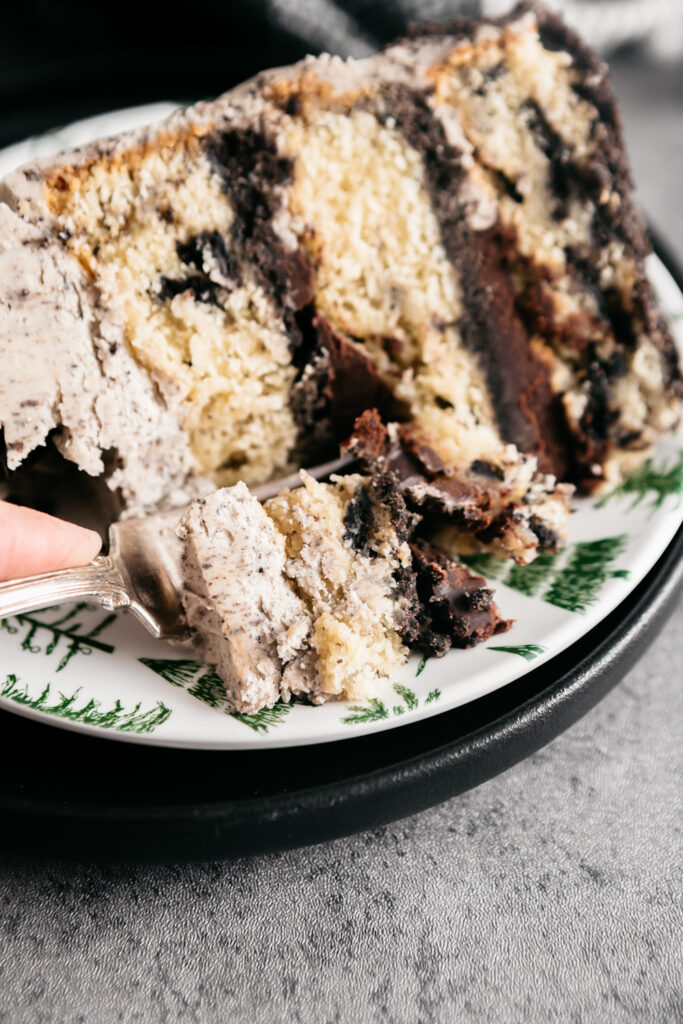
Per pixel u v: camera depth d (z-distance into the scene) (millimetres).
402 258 257
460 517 240
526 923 214
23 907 212
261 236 249
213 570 220
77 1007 202
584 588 238
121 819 204
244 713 216
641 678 253
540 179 261
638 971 209
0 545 224
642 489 259
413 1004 204
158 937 210
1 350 234
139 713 215
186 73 363
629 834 226
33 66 373
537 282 263
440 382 259
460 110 257
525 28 259
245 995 204
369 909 214
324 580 226
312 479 232
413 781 211
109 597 227
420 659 226
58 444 243
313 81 249
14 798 207
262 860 219
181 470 256
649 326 263
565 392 266
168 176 242
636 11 393
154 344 245
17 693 216
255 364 254
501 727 218
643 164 387
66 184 237
